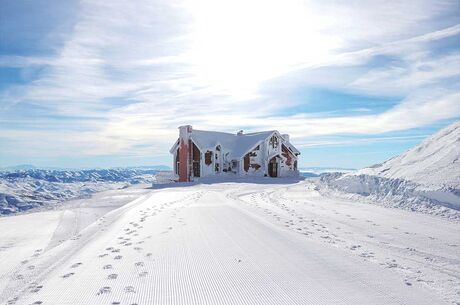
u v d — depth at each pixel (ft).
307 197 76.48
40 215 64.54
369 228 41.09
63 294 21.06
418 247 32.32
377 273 24.30
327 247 31.30
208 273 24.38
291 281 22.71
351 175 79.00
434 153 67.46
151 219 47.47
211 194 82.79
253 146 167.94
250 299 19.93
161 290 21.36
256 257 28.07
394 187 62.49
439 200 53.06
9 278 25.43
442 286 22.06
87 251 31.55
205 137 169.07
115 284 22.49
